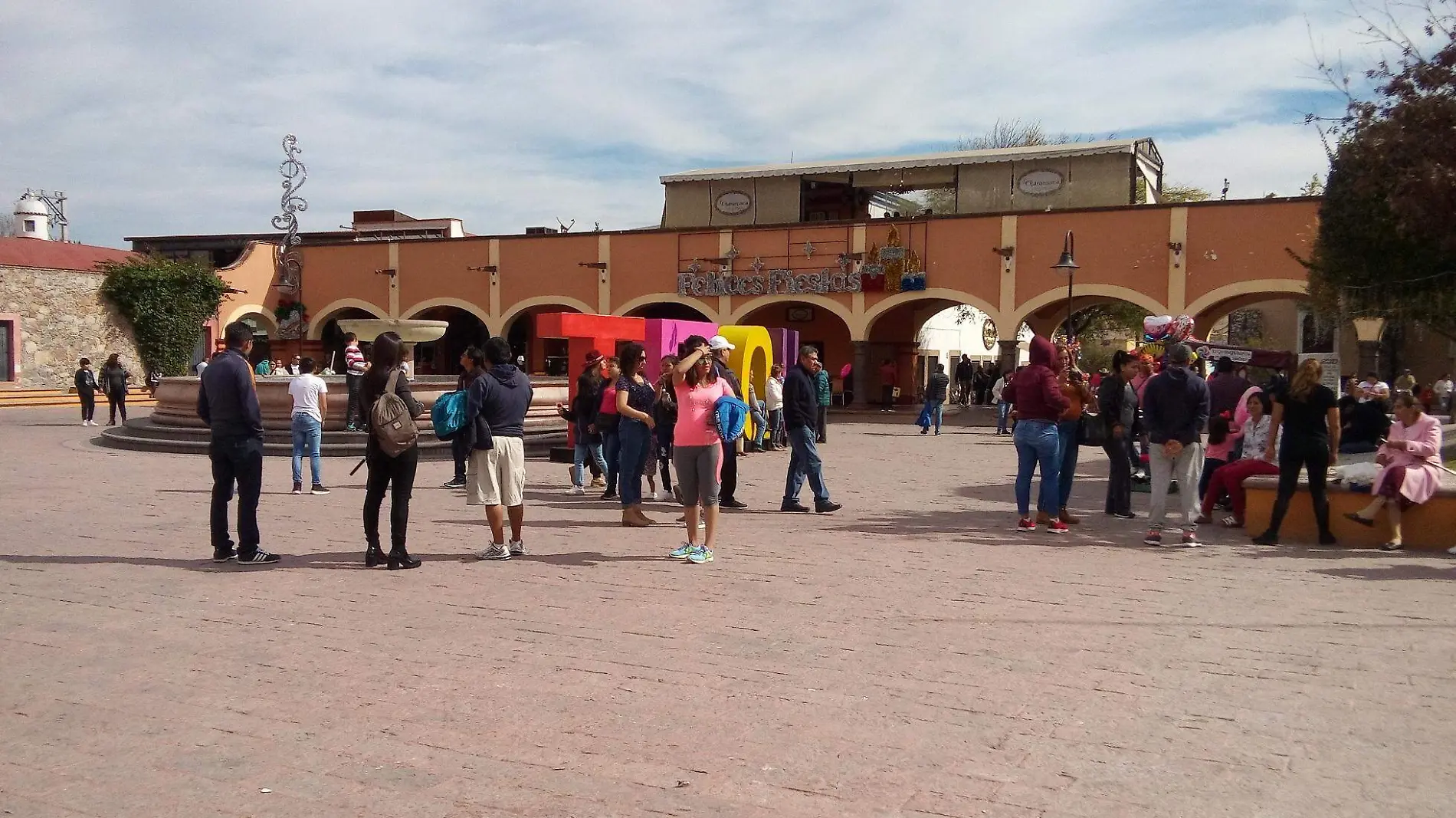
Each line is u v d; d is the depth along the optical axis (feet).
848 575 25.40
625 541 30.40
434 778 13.07
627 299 115.75
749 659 18.15
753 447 65.36
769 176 119.34
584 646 19.01
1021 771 13.26
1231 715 15.37
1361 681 16.97
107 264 118.42
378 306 126.00
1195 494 29.86
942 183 113.70
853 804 12.30
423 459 56.44
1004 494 43.01
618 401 33.14
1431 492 29.17
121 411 82.23
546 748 14.05
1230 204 91.30
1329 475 32.55
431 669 17.60
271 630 20.13
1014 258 100.22
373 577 25.09
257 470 26.73
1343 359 117.70
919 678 17.10
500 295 120.78
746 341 65.00
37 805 12.30
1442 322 50.34
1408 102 39.86
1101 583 24.48
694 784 12.89
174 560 27.22
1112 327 157.69
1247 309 132.36
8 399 104.47
